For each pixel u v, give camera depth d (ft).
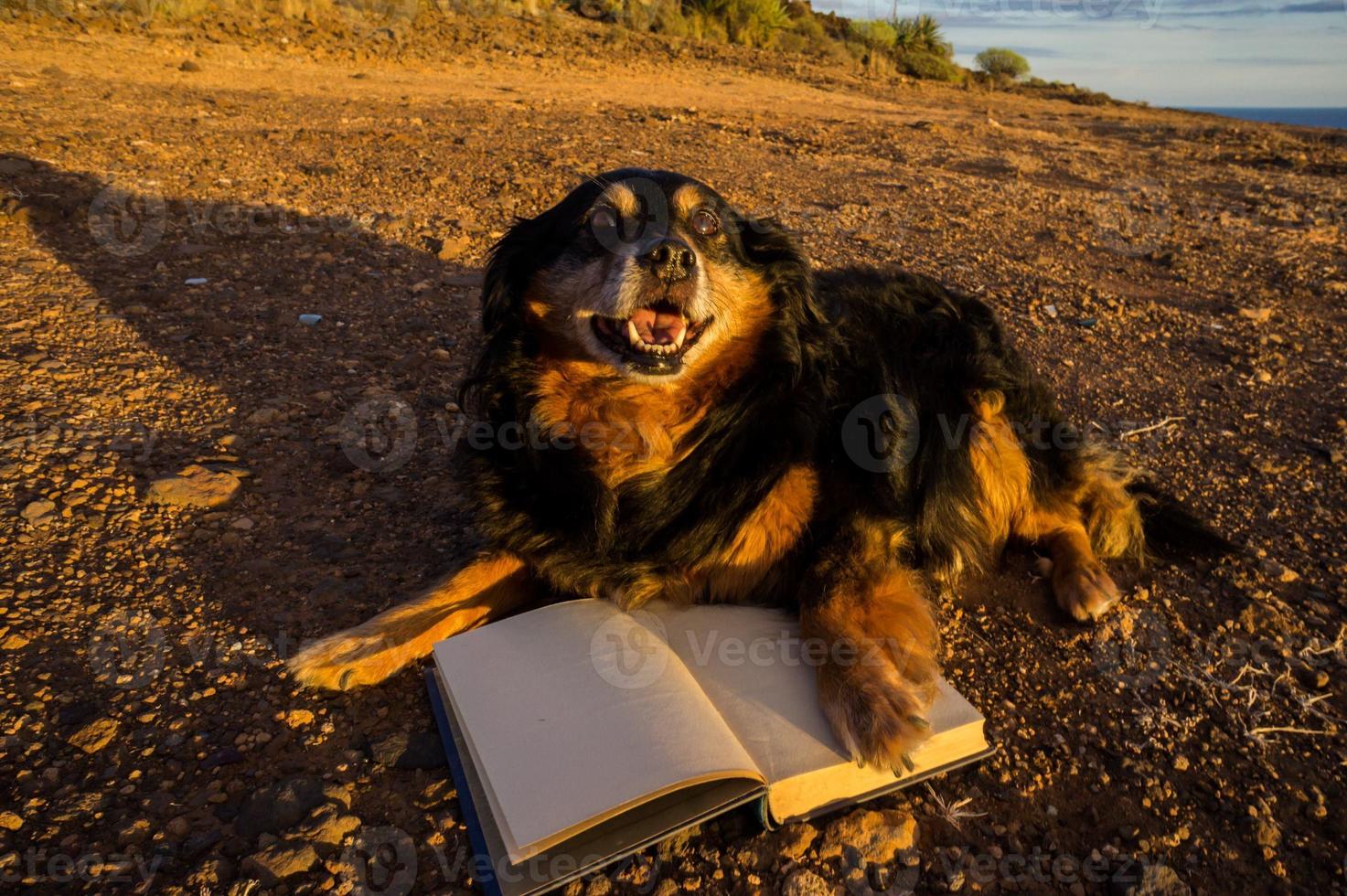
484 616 2.69
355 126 8.35
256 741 2.29
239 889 1.98
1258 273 6.42
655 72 15.30
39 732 2.25
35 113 7.47
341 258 5.14
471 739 2.14
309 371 3.89
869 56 23.24
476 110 9.86
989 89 23.43
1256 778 2.35
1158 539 3.17
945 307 3.26
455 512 3.15
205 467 3.18
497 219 5.90
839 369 2.86
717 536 2.68
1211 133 15.03
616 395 2.69
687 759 2.07
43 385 3.53
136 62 10.31
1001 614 2.89
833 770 2.19
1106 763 2.38
